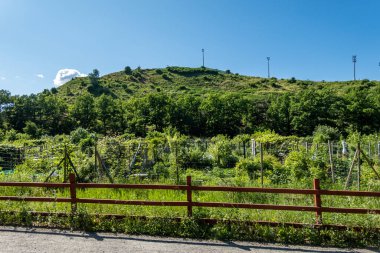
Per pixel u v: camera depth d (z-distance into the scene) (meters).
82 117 66.31
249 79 125.81
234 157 21.22
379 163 17.58
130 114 66.56
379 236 6.36
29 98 68.31
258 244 6.33
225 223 6.93
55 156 15.84
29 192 10.45
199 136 64.12
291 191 6.67
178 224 7.01
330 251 6.00
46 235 6.73
